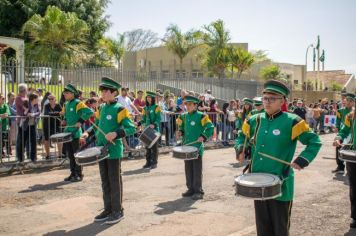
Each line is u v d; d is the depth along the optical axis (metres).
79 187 9.41
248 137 5.11
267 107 4.79
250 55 38.41
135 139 14.12
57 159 11.84
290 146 4.73
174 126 15.59
